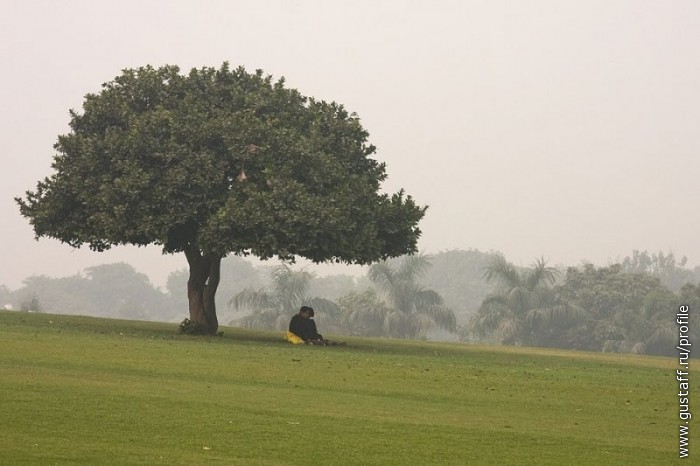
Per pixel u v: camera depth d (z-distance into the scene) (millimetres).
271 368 57062
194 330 91375
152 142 86312
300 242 85000
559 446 35188
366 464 30969
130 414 36938
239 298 198125
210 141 87938
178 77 93812
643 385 58438
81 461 29125
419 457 32312
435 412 42250
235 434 34406
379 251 90438
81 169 88062
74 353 57969
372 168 98875
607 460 33000
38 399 38781
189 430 34625
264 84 95562
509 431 37906
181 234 90938
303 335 88688
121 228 85312
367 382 52375
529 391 52031
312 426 36688
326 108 97500
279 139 87875
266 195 84188
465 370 63688
